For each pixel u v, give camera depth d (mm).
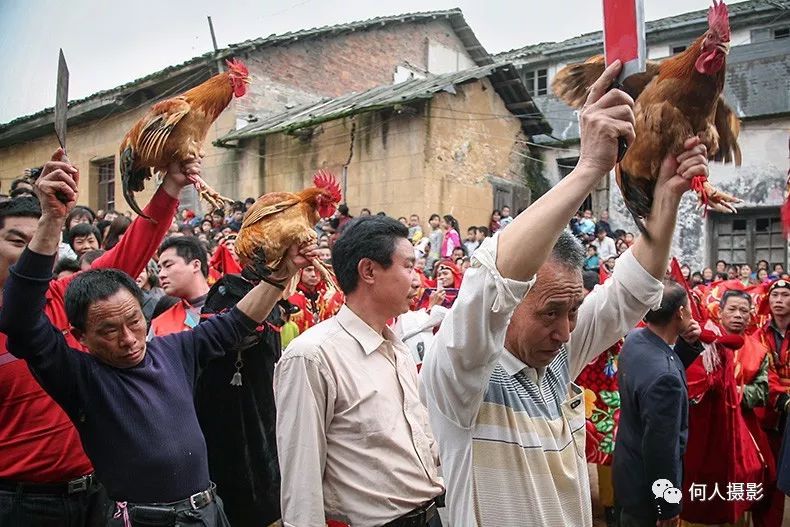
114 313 1748
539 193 12141
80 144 12625
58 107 1731
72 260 3443
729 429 3143
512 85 11445
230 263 3705
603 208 11453
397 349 1953
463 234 10961
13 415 2043
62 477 2102
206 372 2539
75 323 1770
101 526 2191
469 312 1261
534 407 1547
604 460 3697
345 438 1784
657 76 1474
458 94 11000
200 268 3066
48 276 1691
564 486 1540
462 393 1391
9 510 2035
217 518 1882
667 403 2543
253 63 11953
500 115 11672
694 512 3188
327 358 1791
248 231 2049
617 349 3684
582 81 1708
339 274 1929
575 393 1704
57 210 1679
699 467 3154
